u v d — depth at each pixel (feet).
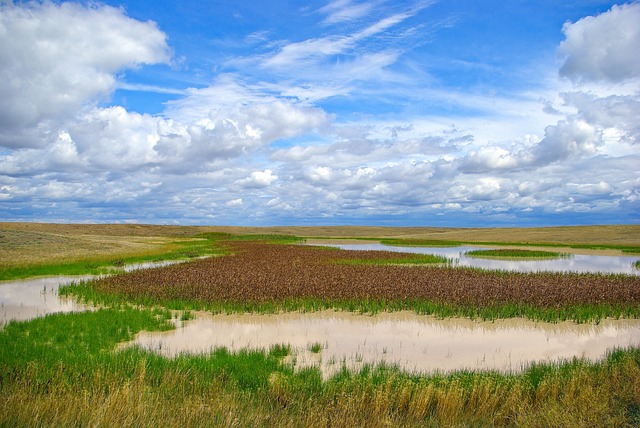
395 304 63.05
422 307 60.39
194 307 62.18
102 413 24.02
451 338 48.37
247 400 29.04
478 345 45.88
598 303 63.67
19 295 73.77
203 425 24.25
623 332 51.24
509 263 143.95
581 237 294.66
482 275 90.94
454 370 36.11
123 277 85.87
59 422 23.71
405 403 29.07
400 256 153.17
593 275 97.45
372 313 59.21
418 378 32.81
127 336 46.85
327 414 26.81
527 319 57.06
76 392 28.68
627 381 31.42
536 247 231.91
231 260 132.05
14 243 152.46
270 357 38.83
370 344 46.03
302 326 53.36
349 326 53.42
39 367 33.81
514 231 378.53
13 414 23.84
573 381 30.42
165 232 411.34
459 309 59.31
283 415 26.43
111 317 54.29
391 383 30.60
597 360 38.45
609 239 276.21
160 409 25.71
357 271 97.04
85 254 145.69
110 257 138.72
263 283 77.20
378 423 25.46
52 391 27.78
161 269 100.53
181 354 37.68
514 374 34.65
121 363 34.42
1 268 102.47
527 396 29.81
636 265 136.67
